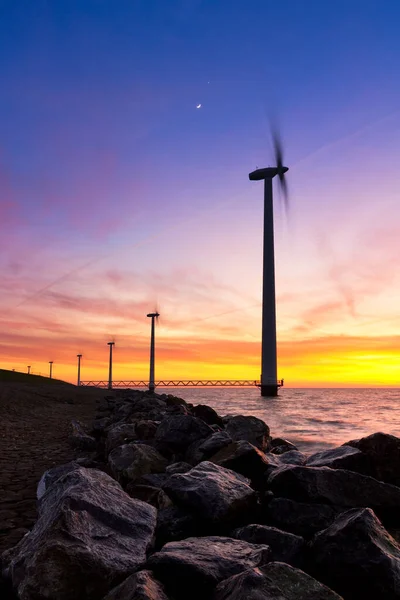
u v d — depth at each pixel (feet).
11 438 48.75
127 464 25.80
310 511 17.48
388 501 18.44
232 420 39.63
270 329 345.51
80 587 11.46
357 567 12.61
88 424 70.95
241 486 18.12
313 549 13.88
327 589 10.12
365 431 106.42
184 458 28.60
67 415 89.10
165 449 29.66
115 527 13.82
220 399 360.07
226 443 27.14
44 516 14.76
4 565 13.50
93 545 12.49
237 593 10.00
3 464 33.68
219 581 11.37
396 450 23.88
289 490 18.85
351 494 18.51
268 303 347.77
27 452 39.73
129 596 10.27
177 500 16.94
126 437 35.50
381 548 12.89
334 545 13.32
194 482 17.66
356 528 13.48
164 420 31.71
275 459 28.73
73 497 14.02
